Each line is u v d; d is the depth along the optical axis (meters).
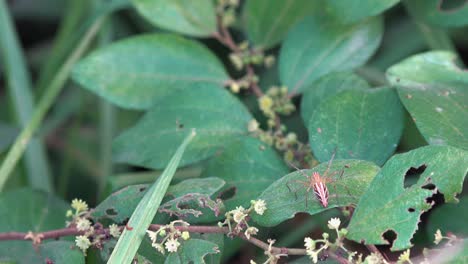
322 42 0.49
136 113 0.57
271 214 0.41
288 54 0.49
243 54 0.51
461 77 0.45
